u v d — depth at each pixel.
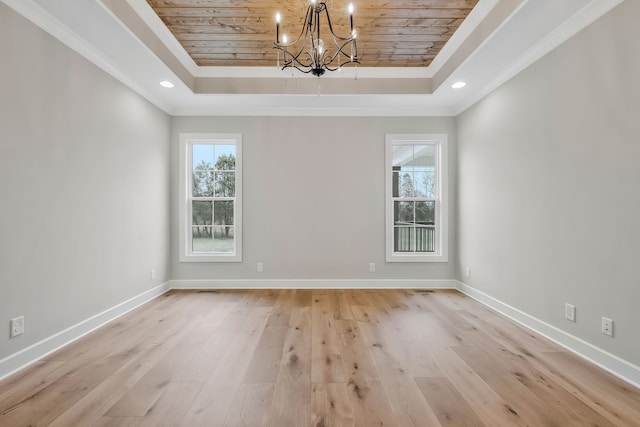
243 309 3.30
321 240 4.20
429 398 1.71
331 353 2.27
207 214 4.26
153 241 3.73
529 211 2.77
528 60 2.73
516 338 2.55
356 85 3.68
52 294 2.30
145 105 3.56
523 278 2.85
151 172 3.69
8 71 1.97
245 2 2.51
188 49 3.27
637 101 1.84
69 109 2.46
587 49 2.15
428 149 4.30
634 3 1.84
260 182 4.19
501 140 3.18
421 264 4.22
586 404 1.66
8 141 1.98
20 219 2.06
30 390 1.78
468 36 2.78
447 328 2.77
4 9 1.94
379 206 4.21
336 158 4.20
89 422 1.51
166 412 1.59
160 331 2.69
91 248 2.71
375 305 3.46
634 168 1.86
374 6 2.54
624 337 1.92
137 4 2.44
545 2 2.03
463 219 3.99
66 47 2.42
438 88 3.50
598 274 2.09
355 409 1.61
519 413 1.59
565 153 2.36
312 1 2.02
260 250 4.19
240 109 4.15
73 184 2.51
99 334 2.62
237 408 1.62
